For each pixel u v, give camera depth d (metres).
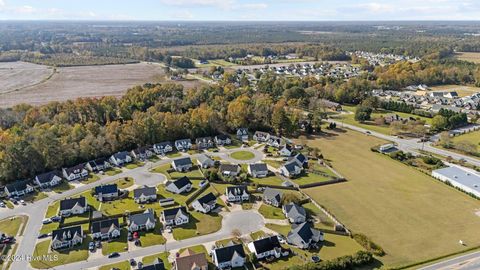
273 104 190.88
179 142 154.62
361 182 125.38
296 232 90.62
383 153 150.75
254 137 166.75
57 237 89.06
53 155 129.75
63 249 88.38
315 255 85.94
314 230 92.88
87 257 85.31
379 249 86.88
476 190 114.75
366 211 106.19
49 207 108.12
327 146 159.88
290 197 108.44
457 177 124.31
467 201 112.12
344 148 157.50
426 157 141.50
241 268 82.25
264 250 85.50
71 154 133.38
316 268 78.31
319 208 107.69
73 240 89.81
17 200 111.94
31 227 97.56
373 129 183.88
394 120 191.00
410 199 113.44
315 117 181.38
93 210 106.25
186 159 137.00
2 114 167.12
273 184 123.06
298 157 139.62
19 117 168.38
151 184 122.62
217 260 81.69
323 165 139.00
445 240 92.06
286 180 126.12
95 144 139.75
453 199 113.44
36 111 168.62
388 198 114.12
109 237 93.00
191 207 107.81
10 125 164.25
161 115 165.00
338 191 118.81
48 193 116.69
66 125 154.00
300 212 101.25
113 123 152.88
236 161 142.38
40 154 126.62
